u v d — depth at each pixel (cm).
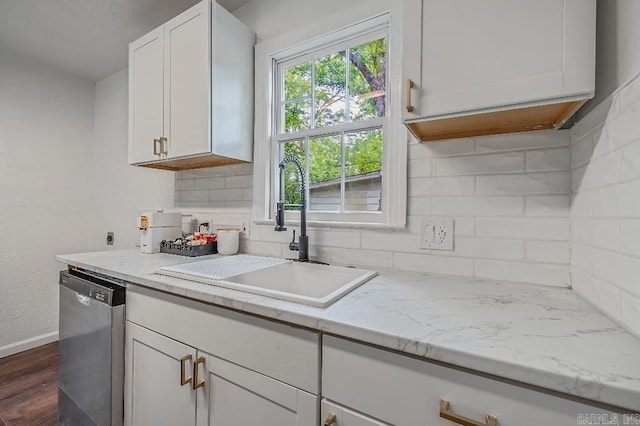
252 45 168
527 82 76
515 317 71
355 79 147
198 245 162
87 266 136
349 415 67
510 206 106
